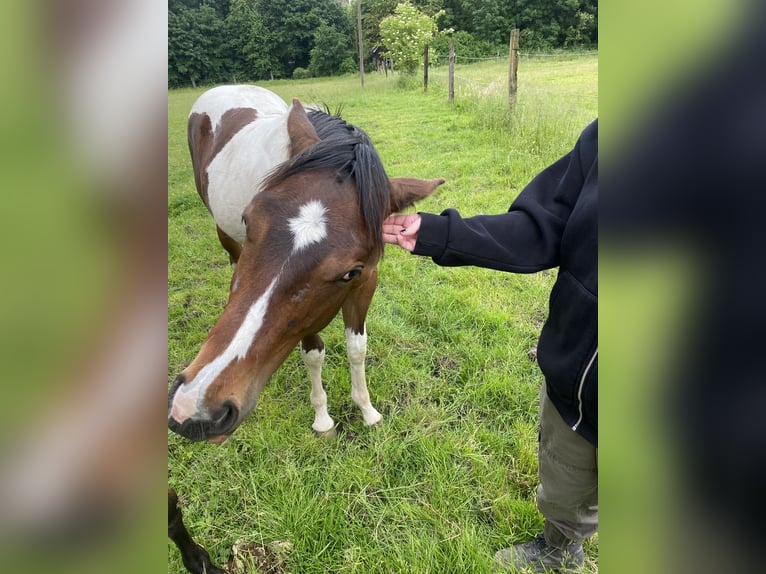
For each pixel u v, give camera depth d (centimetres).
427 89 1250
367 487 215
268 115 303
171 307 350
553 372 141
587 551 195
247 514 206
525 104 718
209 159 298
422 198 176
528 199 154
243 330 136
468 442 232
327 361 294
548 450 161
